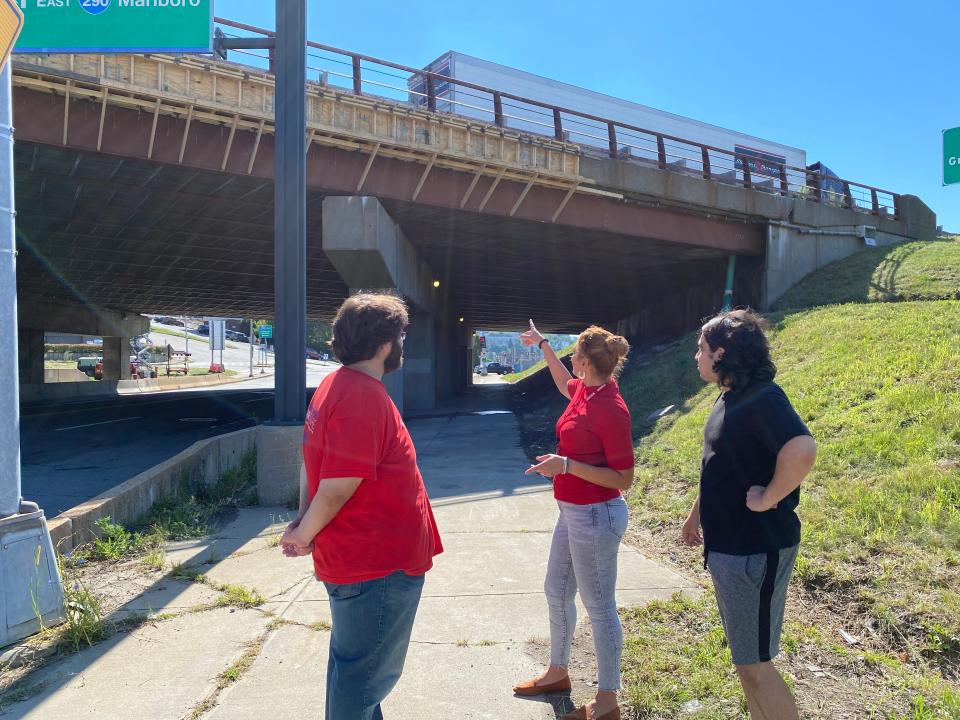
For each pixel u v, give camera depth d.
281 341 7.49
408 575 2.18
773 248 19.75
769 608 2.31
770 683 2.31
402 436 2.22
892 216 23.09
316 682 3.25
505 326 59.62
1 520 3.80
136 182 13.80
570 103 22.27
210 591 4.58
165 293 31.78
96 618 3.96
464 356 39.41
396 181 14.32
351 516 2.08
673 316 27.02
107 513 5.76
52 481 9.24
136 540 5.59
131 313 42.19
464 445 12.50
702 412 9.66
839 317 12.73
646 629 3.71
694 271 24.02
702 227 19.08
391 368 2.29
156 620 4.06
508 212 15.80
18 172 13.17
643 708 2.93
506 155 14.92
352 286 15.41
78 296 32.78
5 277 3.96
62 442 13.92
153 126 11.74
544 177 15.69
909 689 3.05
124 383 36.94
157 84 11.20
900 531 4.38
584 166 16.09
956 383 6.79
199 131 12.31
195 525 6.32
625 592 4.32
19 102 10.95
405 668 3.39
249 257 21.98
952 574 3.83
